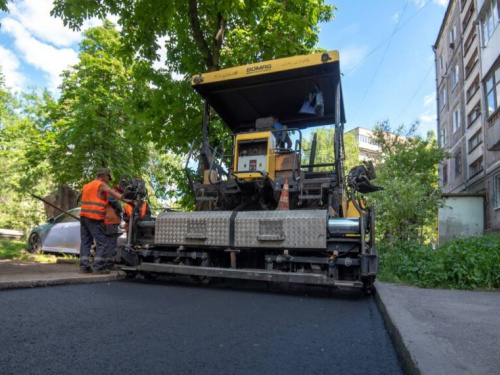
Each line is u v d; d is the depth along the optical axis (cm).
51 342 266
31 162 1811
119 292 487
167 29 983
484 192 1980
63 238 1017
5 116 2497
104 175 675
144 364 232
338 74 620
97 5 818
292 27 973
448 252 691
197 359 245
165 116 1018
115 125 1631
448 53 2886
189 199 1088
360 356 264
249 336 301
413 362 213
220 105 754
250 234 534
